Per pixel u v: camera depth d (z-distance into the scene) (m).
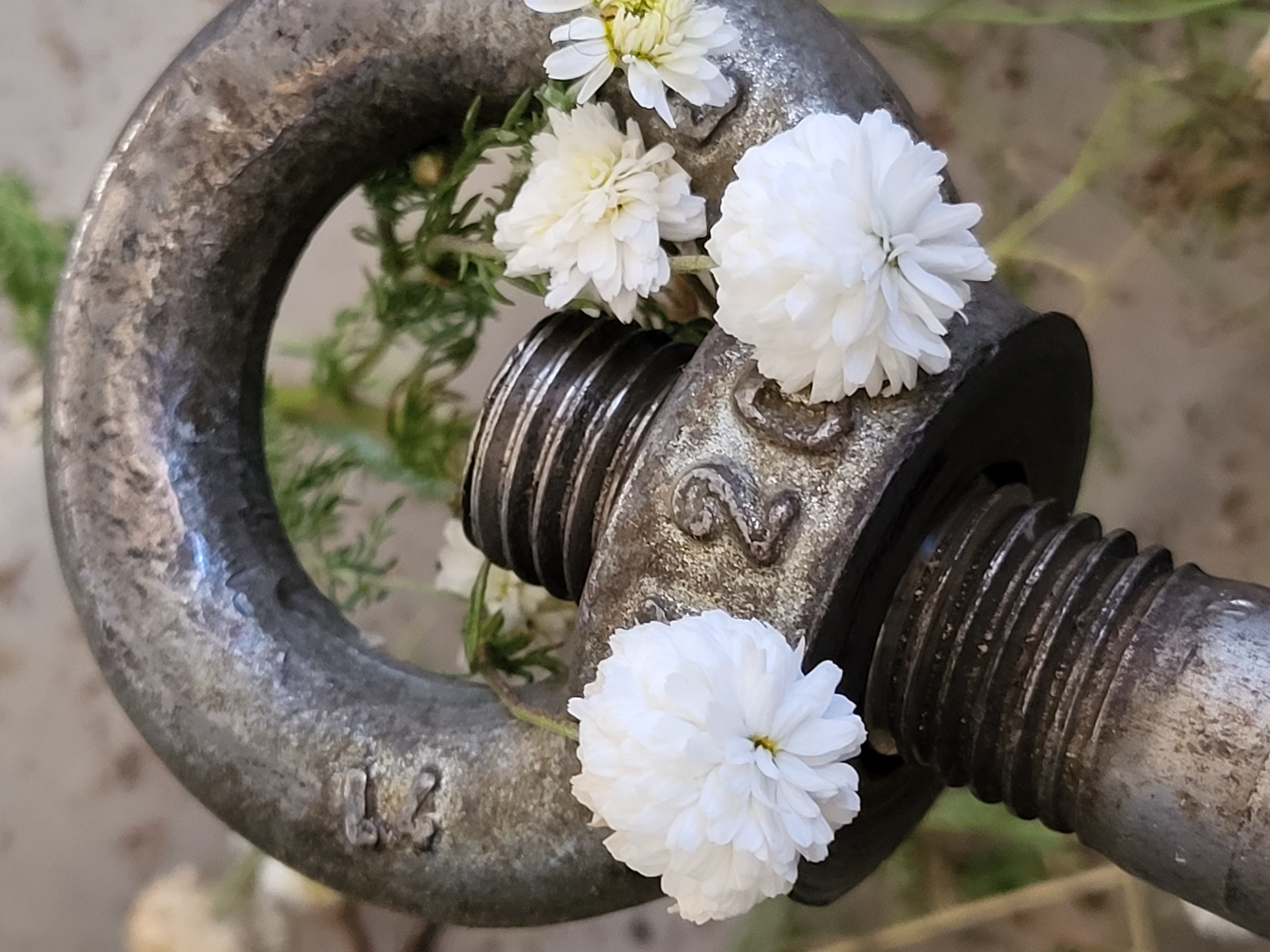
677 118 0.14
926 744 0.14
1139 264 0.20
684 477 0.13
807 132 0.12
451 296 0.17
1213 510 0.20
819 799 0.12
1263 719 0.12
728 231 0.12
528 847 0.14
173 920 0.21
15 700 0.21
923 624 0.13
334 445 0.20
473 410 0.20
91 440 0.14
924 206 0.12
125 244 0.14
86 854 0.21
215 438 0.15
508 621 0.16
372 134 0.15
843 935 0.21
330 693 0.14
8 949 0.21
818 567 0.12
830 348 0.12
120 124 0.21
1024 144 0.20
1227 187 0.20
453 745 0.14
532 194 0.14
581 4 0.13
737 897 0.12
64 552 0.14
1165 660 0.13
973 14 0.18
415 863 0.14
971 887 0.20
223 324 0.15
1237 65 0.20
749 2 0.14
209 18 0.21
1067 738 0.13
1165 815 0.13
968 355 0.13
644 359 0.14
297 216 0.15
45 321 0.19
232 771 0.14
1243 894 0.12
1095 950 0.20
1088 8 0.20
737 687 0.12
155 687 0.14
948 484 0.13
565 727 0.13
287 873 0.20
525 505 0.14
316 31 0.14
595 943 0.21
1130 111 0.20
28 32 0.21
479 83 0.14
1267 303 0.20
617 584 0.13
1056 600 0.13
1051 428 0.14
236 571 0.14
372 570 0.18
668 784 0.12
